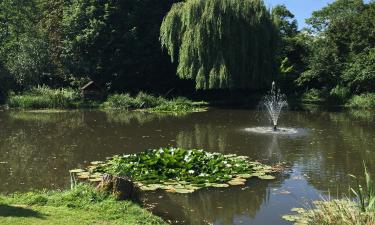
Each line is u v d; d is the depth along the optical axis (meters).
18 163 12.74
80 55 38.09
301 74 37.81
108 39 37.72
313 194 9.80
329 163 12.93
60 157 13.62
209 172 11.06
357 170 12.05
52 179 10.91
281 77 38.34
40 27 39.75
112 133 18.86
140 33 38.72
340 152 14.57
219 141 16.84
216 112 27.98
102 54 38.00
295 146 15.70
